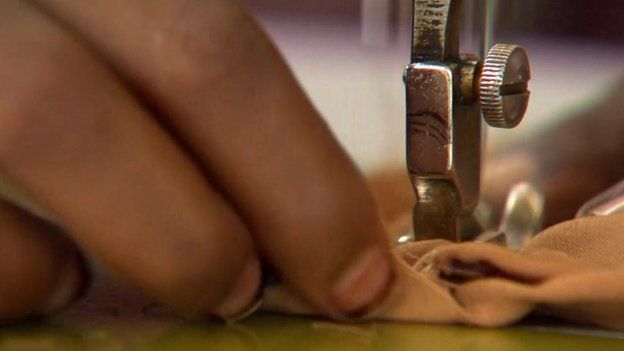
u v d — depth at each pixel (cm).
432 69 21
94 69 18
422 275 19
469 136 21
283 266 19
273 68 18
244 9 18
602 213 23
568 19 53
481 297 19
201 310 19
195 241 18
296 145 18
